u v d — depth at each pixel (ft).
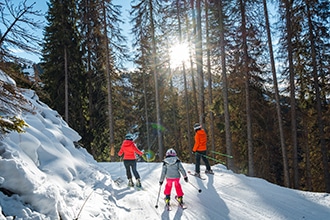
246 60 46.75
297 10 48.08
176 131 87.25
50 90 56.13
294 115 49.98
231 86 53.47
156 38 58.54
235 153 65.98
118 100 65.98
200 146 28.73
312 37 48.49
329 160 55.21
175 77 74.28
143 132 85.76
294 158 50.14
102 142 64.49
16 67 14.25
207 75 59.57
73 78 58.23
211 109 58.39
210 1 45.65
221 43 45.52
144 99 86.22
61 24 56.18
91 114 62.54
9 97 13.78
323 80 51.19
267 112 59.36
